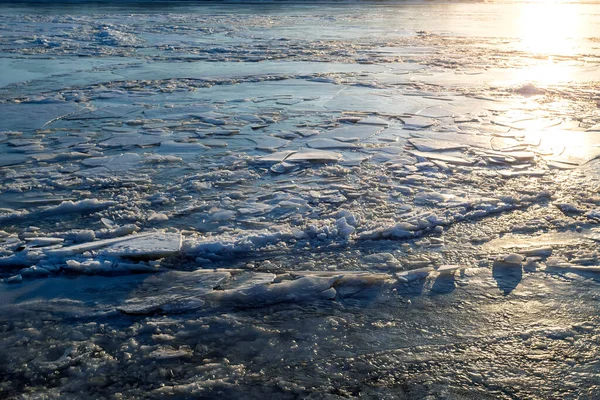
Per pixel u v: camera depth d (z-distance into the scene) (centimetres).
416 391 306
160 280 417
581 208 552
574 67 1530
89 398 299
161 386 309
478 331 358
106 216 530
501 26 2992
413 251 466
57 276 421
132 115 938
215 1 4844
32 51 1703
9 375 316
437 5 5328
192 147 755
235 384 310
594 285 412
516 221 524
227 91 1147
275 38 2150
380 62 1577
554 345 343
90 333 354
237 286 410
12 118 906
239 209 546
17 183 616
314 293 401
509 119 920
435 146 754
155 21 2767
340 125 872
